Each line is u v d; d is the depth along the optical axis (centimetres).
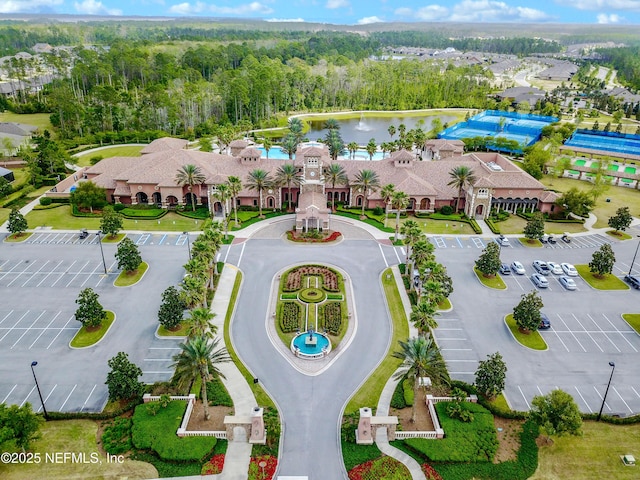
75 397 6500
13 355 7300
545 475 5475
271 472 5459
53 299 8800
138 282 9412
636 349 7788
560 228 12406
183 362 5800
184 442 5750
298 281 9450
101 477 5347
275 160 14162
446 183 13688
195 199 13338
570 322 8456
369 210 13375
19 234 11362
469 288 9456
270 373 7056
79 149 18425
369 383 6888
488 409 6366
